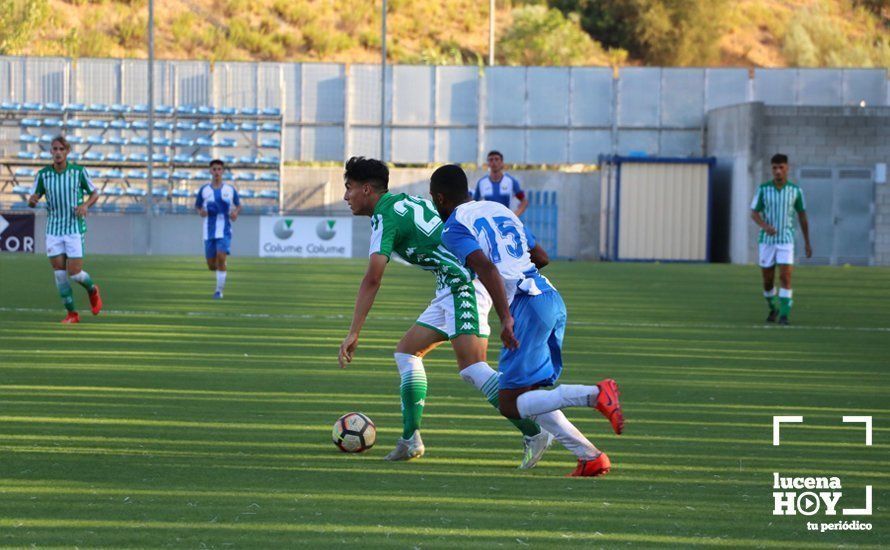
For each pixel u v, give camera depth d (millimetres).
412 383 18516
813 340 38375
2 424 21031
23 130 101562
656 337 38469
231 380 27203
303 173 103188
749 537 13945
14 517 14328
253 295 53000
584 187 101000
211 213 50812
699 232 94062
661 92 104188
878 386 28281
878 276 74812
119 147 102188
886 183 91438
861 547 13617
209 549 13008
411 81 103875
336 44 173500
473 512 14945
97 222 92125
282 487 16297
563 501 15672
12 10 150875
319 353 32656
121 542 13258
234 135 103125
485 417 22688
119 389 25500
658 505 15508
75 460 17953
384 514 14766
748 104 91375
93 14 166875
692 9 189750
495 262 17500
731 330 41125
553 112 104250
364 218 92938
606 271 76500
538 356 17406
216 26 172500
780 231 43719
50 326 38375
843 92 105062
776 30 198625
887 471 18109
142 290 54562
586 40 185500
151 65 92750
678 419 23016
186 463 17906
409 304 49562
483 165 104438
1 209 92250
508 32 184250
